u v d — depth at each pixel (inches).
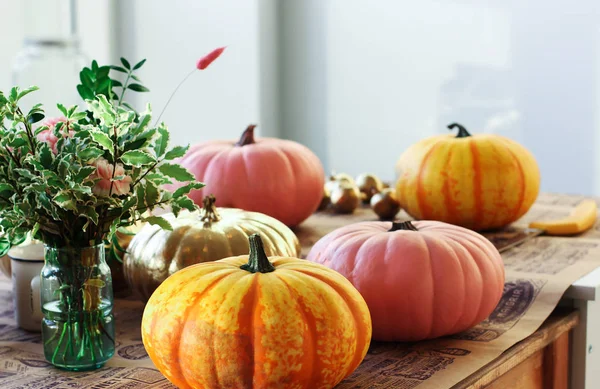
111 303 38.7
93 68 40.3
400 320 41.1
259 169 62.7
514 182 63.7
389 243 42.1
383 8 138.0
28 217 34.8
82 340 37.6
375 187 77.8
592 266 55.1
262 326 31.6
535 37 125.4
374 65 140.3
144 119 35.8
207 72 145.6
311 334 32.1
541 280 51.5
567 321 48.1
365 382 36.4
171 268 43.8
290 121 149.7
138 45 149.5
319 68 145.4
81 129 36.0
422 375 37.4
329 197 75.4
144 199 35.9
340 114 144.9
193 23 145.1
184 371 32.9
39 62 105.9
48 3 136.5
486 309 42.9
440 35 133.5
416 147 66.7
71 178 33.7
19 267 43.6
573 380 50.7
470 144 64.7
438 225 45.6
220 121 145.9
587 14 121.2
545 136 126.6
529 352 42.6
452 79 133.3
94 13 146.9
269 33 143.9
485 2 128.9
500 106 129.7
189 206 36.6
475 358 39.8
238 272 34.0
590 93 122.4
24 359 39.9
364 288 41.2
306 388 32.7
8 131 35.4
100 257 37.9
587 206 73.8
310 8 144.7
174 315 32.8
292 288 32.8
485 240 45.0
